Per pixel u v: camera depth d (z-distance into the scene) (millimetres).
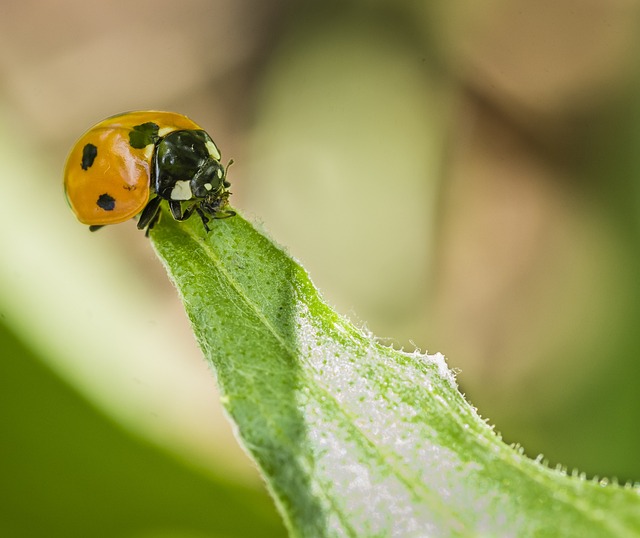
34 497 101
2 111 125
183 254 90
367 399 86
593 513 84
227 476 103
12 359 103
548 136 125
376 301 122
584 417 115
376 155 125
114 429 103
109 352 105
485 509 85
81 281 107
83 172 97
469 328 121
